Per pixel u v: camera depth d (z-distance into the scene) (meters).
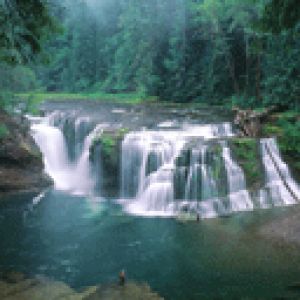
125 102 47.41
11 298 12.17
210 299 12.36
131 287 13.14
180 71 50.03
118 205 22.72
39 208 21.98
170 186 22.52
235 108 32.59
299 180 24.17
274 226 18.27
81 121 31.25
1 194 24.41
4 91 29.48
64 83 73.81
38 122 33.50
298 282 13.27
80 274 14.22
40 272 14.37
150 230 18.55
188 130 28.73
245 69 45.41
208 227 18.80
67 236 17.91
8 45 11.20
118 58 63.97
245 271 14.13
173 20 53.75
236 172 22.89
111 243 17.03
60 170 30.16
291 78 34.53
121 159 25.36
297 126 26.08
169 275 14.02
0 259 15.51
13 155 25.34
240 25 42.31
